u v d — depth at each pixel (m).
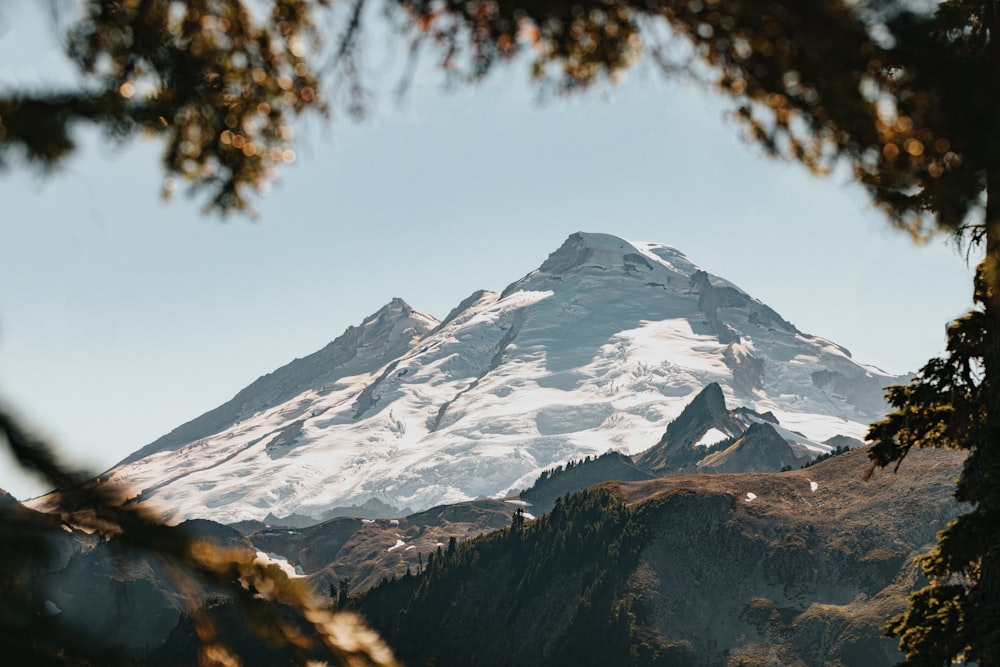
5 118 4.51
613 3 5.34
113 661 3.60
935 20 4.75
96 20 5.64
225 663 4.36
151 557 4.08
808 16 4.87
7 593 3.58
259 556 4.59
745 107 5.29
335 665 4.46
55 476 3.84
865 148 5.05
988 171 4.84
